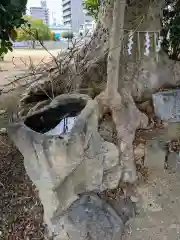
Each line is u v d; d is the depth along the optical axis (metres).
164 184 2.96
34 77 5.07
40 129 2.30
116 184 2.73
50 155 1.89
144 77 3.99
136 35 3.87
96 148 2.36
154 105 3.85
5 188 2.75
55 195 2.06
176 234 2.45
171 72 4.25
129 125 3.20
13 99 4.72
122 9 2.98
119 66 3.50
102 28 4.17
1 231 2.35
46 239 2.26
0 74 6.50
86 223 2.24
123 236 2.42
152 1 3.81
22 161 3.12
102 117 3.21
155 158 3.18
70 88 4.12
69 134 1.97
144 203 2.75
